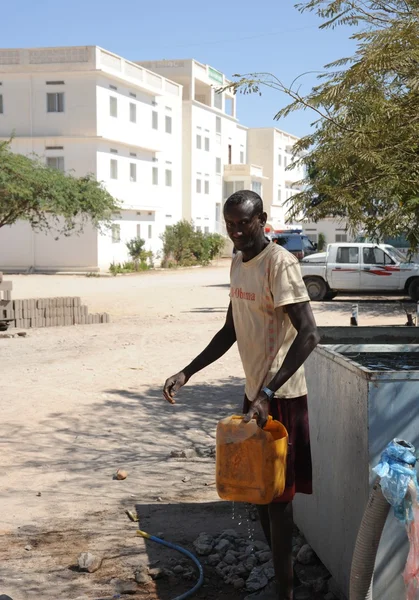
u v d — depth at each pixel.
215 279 34.16
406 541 3.26
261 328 3.49
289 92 5.46
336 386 3.75
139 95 45.56
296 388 3.54
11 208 26.66
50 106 40.66
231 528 4.90
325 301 22.70
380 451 3.26
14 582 4.12
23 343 14.13
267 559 4.30
